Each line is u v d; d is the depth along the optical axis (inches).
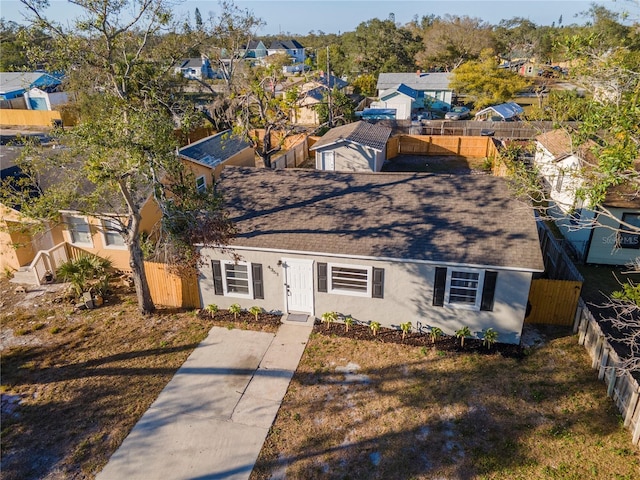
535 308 576.7
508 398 459.8
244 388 486.6
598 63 449.1
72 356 544.7
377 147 1152.2
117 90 623.5
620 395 433.4
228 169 716.0
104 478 385.1
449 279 530.3
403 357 527.8
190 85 1919.3
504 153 786.8
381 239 557.3
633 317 587.5
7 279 737.6
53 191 562.6
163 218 526.9
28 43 621.3
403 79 2381.9
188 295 638.5
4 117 1982.0
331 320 588.4
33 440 425.1
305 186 662.5
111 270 762.2
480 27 3129.9
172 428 435.5
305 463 394.3
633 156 369.7
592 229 730.8
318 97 1878.7
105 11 581.6
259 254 583.2
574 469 378.3
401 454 400.2
